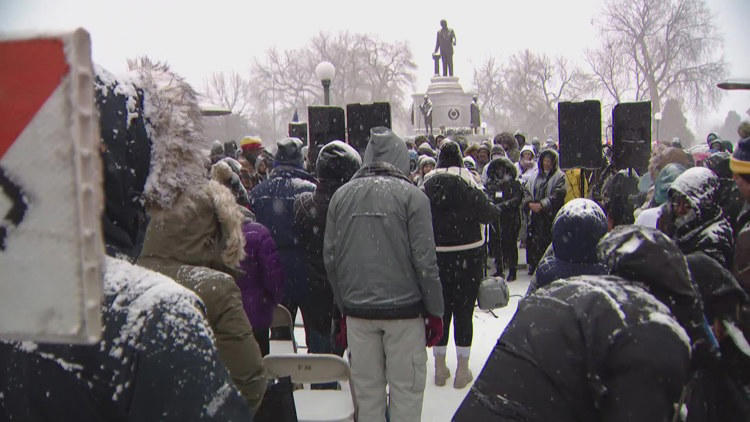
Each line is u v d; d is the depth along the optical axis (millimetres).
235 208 2746
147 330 1293
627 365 1943
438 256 5738
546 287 2209
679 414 2105
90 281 999
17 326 1012
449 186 5570
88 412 1303
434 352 6133
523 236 12891
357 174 4520
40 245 998
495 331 7684
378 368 4496
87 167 991
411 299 4348
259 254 4367
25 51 987
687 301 2178
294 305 5676
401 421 4406
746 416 2680
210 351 1349
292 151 5680
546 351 2023
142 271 1387
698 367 2398
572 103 8680
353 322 4453
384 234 4285
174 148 1480
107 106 1367
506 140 13430
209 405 1310
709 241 3516
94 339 1002
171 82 1533
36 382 1315
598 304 2035
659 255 2146
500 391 2049
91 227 996
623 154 8836
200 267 2555
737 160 3494
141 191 1463
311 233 5289
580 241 3279
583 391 2000
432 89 39188
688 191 3555
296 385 4922
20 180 998
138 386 1278
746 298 2766
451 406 5656
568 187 10039
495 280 5355
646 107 8688
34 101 986
